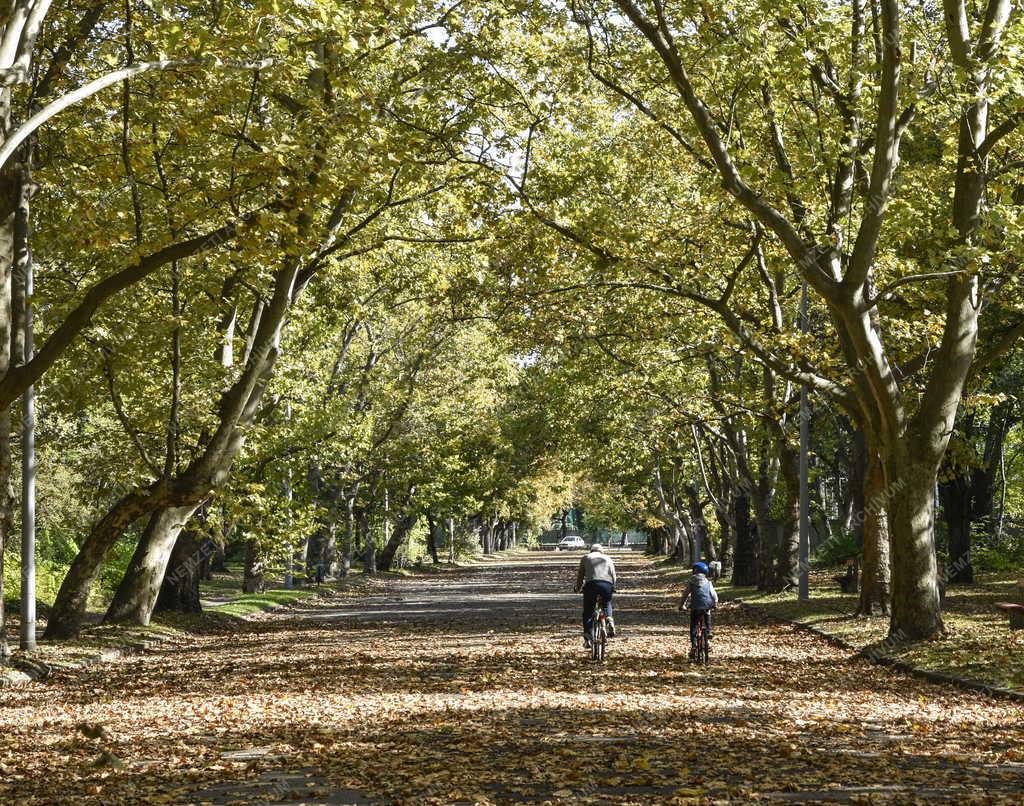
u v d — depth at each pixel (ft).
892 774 30.04
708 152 77.36
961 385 66.13
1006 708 44.14
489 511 290.15
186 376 76.02
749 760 32.22
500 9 69.41
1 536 62.75
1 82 36.32
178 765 33.19
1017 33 52.85
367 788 28.94
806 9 63.62
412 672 58.44
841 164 69.41
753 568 149.89
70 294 65.57
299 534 113.09
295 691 51.16
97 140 57.36
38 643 73.87
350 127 52.95
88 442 86.22
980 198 64.28
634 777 29.45
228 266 61.77
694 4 58.54
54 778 31.68
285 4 44.09
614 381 121.29
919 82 57.77
